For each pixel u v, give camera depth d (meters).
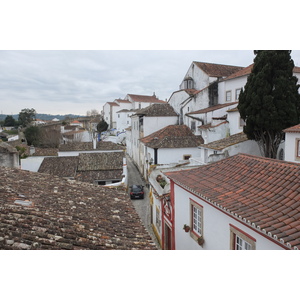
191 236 9.66
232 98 27.61
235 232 6.96
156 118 32.97
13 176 9.80
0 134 62.12
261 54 16.62
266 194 6.98
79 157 26.91
